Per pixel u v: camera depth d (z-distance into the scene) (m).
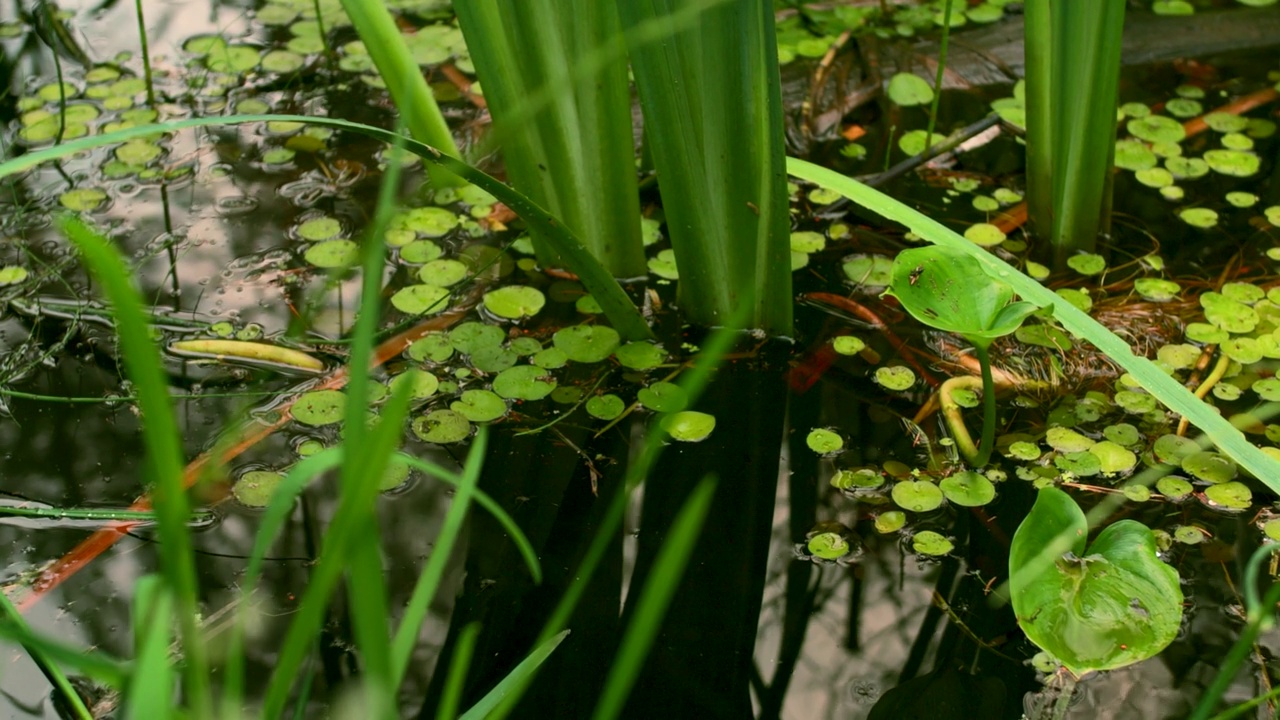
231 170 1.68
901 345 1.56
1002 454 1.50
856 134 1.74
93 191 1.66
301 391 1.53
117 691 1.39
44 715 1.38
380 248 0.90
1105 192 1.62
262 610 1.43
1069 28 1.55
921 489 1.48
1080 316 1.43
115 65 1.79
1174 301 1.58
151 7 1.86
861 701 1.40
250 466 1.49
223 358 1.54
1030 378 1.54
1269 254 1.62
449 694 1.11
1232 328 1.55
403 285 1.60
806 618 1.43
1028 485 1.48
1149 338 1.56
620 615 1.43
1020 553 1.40
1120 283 1.60
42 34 1.82
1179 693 1.39
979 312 1.43
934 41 1.82
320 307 1.58
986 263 1.46
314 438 1.50
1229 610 1.42
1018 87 1.77
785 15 1.85
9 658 1.40
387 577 1.44
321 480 1.48
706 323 1.56
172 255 1.61
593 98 1.54
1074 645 1.37
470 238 1.63
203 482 0.99
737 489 1.48
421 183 1.68
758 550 1.46
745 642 1.42
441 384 1.53
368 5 1.59
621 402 1.52
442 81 1.78
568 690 1.40
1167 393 1.41
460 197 1.67
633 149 1.56
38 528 1.46
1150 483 1.48
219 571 1.44
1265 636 1.41
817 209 1.66
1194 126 1.74
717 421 1.52
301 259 1.61
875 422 1.52
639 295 1.59
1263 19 1.83
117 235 1.62
